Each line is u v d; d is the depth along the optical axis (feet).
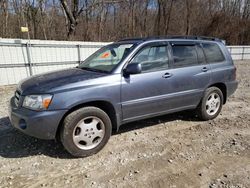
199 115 16.65
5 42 31.27
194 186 9.62
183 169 10.85
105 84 12.09
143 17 106.42
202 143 13.47
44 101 10.89
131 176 10.30
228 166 11.09
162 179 10.09
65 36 70.49
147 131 15.08
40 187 9.59
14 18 64.08
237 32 114.01
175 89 14.67
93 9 73.77
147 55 13.74
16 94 12.43
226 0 117.19
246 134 14.71
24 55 33.40
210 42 16.98
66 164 11.28
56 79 12.09
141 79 13.21
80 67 14.83
